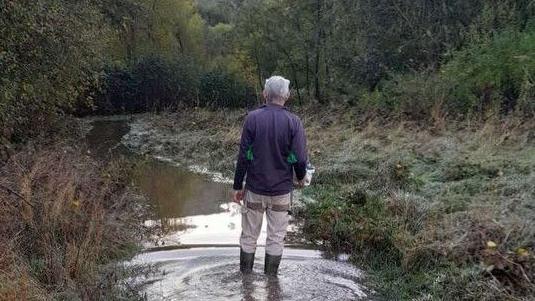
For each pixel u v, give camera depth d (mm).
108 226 6312
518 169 7945
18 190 6293
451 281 4922
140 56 26203
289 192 5156
